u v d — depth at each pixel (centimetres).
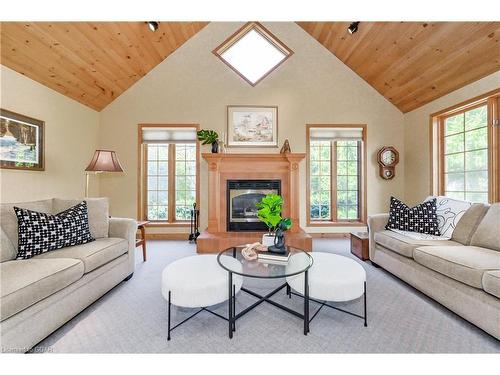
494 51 255
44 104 307
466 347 149
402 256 239
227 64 419
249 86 421
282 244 198
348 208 447
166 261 310
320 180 446
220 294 163
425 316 182
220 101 419
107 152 311
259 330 166
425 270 208
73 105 358
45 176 310
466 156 326
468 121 323
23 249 184
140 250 356
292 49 421
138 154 419
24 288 135
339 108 426
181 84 417
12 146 267
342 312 188
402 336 159
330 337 158
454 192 345
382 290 226
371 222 293
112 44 317
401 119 430
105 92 388
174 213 443
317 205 447
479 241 213
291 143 423
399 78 370
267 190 394
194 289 156
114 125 416
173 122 417
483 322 157
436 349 148
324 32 394
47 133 312
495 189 285
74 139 360
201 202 420
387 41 325
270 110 421
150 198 442
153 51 380
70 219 215
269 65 433
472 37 257
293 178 385
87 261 186
